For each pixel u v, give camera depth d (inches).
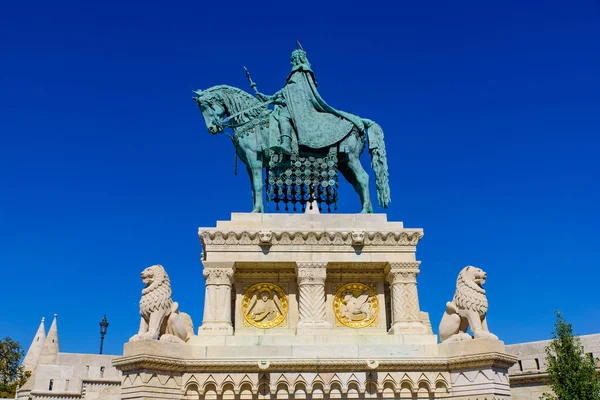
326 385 519.8
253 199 641.0
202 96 660.1
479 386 510.9
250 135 647.8
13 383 1635.1
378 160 658.2
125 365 500.1
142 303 528.4
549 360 944.9
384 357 530.0
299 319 573.6
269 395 515.8
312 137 642.2
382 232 597.0
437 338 563.8
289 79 676.1
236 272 604.4
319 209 653.9
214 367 516.1
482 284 559.5
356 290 611.5
